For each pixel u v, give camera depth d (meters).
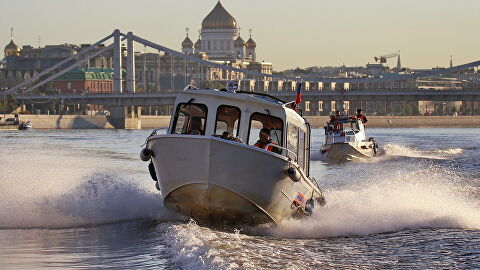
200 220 25.84
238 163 24.22
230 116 25.53
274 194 25.12
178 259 18.95
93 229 24.42
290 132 25.92
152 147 25.72
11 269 18.62
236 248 20.00
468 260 20.09
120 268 18.52
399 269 18.89
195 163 24.47
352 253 20.94
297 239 23.84
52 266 18.94
